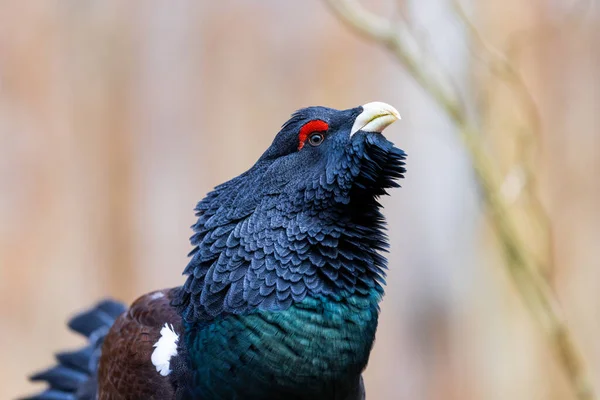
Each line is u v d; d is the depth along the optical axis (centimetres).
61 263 1370
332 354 696
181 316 749
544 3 1377
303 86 1371
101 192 1372
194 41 1364
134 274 1384
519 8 1366
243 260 712
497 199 1099
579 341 1449
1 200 1352
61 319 1372
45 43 1340
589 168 1423
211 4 1359
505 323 1401
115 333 805
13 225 1359
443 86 1120
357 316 712
